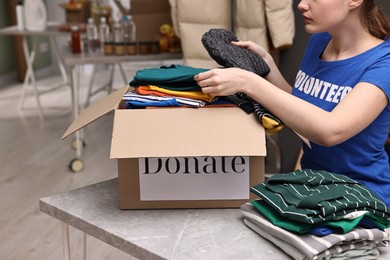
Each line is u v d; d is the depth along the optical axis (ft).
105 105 4.91
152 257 3.94
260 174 4.58
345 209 3.83
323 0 4.49
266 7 9.78
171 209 4.66
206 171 4.59
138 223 4.41
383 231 3.99
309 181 4.12
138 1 11.91
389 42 4.70
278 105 4.24
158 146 4.27
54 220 10.21
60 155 13.76
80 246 9.23
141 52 12.07
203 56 10.47
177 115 4.46
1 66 22.45
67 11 15.81
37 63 24.18
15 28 15.80
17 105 18.97
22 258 8.84
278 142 11.42
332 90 4.86
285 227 3.86
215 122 4.40
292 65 10.65
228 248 3.96
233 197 4.62
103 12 14.71
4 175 12.45
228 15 10.32
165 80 4.66
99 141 14.84
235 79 4.29
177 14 10.66
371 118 4.27
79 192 5.07
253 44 5.61
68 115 17.58
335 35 4.84
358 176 4.81
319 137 4.16
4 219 10.23
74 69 12.46
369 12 4.67
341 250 3.75
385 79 4.34
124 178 4.61
